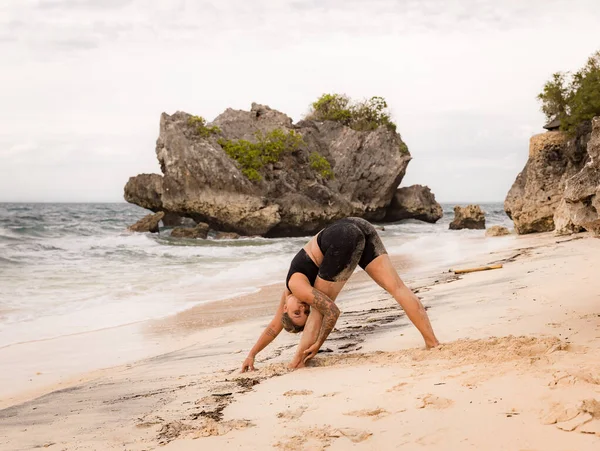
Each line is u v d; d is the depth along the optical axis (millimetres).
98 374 7480
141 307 12734
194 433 3852
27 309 12414
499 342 5383
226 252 28672
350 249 5719
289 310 5801
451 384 4070
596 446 2859
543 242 22578
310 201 49344
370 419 3654
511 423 3248
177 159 47062
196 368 6945
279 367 5922
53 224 48781
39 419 5082
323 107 66812
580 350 4719
